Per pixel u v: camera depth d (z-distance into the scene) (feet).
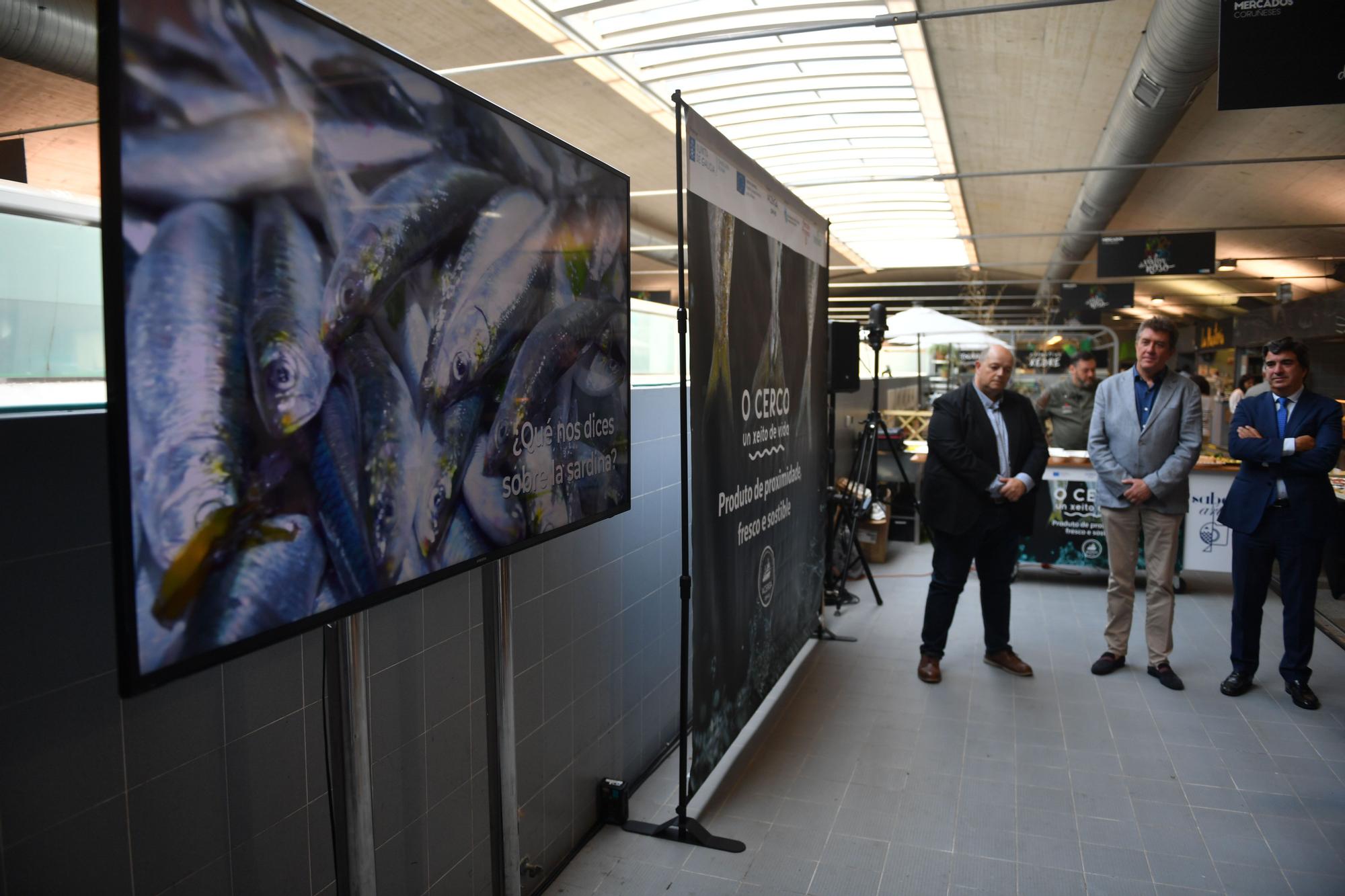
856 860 9.07
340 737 5.29
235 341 3.96
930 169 29.86
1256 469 13.20
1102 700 13.35
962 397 13.79
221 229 3.87
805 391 12.80
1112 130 21.50
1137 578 20.48
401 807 6.56
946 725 12.52
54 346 4.90
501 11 18.40
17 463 3.95
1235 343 59.06
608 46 19.66
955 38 18.99
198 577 3.82
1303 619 12.96
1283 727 12.26
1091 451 14.39
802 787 10.69
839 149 27.53
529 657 8.23
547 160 6.55
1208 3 13.01
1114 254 35.22
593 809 9.70
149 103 3.51
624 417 8.02
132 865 4.52
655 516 11.16
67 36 13.70
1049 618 17.85
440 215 5.36
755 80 21.50
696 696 9.16
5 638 3.92
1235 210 32.99
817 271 13.33
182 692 4.77
